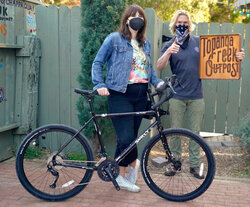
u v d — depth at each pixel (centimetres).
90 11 406
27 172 346
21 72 443
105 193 321
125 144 307
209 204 299
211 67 361
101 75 301
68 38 446
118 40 302
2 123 425
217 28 514
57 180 317
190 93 360
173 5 1039
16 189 327
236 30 509
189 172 334
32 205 293
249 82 517
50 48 454
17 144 451
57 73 456
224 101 533
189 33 356
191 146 334
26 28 468
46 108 466
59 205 294
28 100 445
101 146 311
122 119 307
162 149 318
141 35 309
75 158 396
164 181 322
